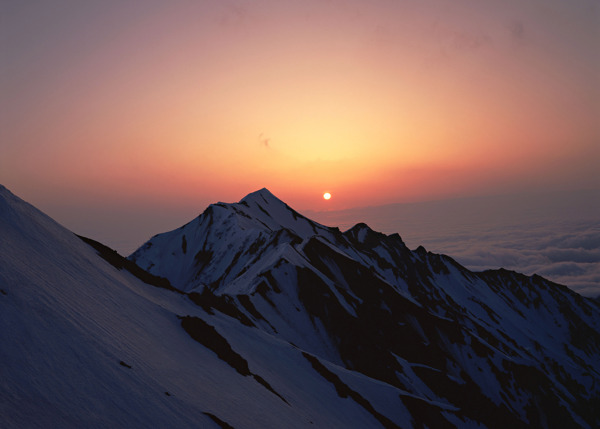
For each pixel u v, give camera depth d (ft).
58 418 50.75
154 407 65.31
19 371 54.29
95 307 89.15
